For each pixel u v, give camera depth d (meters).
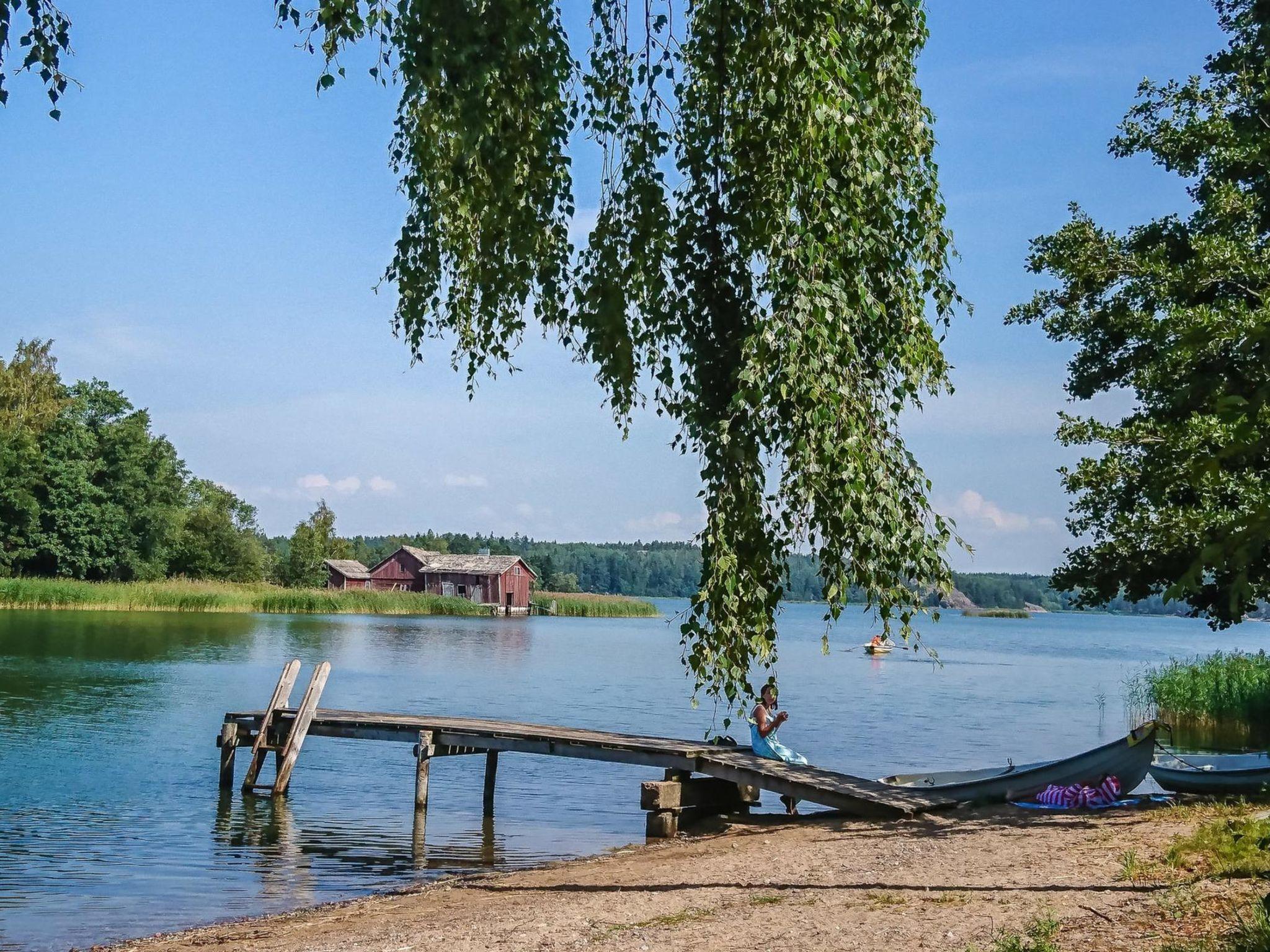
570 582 177.12
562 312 7.89
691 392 7.27
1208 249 17.52
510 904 10.30
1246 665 28.53
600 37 7.54
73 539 79.94
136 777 18.72
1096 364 21.41
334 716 18.64
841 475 6.43
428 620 85.00
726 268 7.42
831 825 14.21
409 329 8.10
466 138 6.55
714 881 10.38
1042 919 7.41
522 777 20.36
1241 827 8.61
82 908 11.04
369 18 7.08
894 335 7.23
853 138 6.95
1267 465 15.59
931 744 24.47
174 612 72.81
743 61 7.16
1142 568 18.91
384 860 13.55
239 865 13.09
